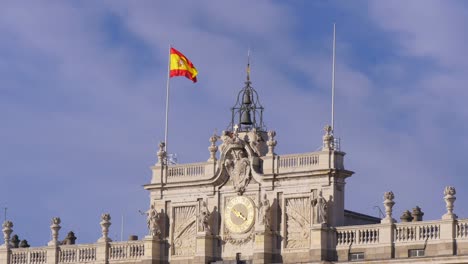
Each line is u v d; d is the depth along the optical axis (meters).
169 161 174.50
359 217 170.25
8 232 184.12
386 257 159.12
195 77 178.00
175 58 177.62
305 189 164.50
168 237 172.75
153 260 172.38
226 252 168.75
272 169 166.50
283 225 165.38
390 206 160.25
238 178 168.62
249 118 171.88
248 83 172.62
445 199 156.88
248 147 168.12
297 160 165.38
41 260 181.12
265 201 166.00
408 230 158.75
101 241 176.88
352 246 161.50
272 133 167.38
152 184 173.88
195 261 169.50
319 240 162.00
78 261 178.38
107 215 177.38
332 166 163.12
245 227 167.62
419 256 157.00
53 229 180.75
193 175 171.75
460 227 155.62
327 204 163.12
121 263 175.25
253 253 166.38
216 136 171.38
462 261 153.62
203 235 169.00
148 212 173.88
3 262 183.00
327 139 164.25
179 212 172.50
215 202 170.00
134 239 182.50
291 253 164.50
